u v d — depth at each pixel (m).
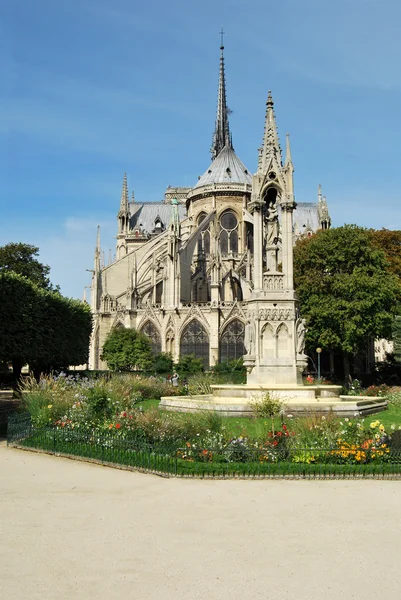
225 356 96.12
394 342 61.69
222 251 119.88
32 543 11.47
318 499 15.27
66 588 9.20
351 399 35.25
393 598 8.84
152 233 155.38
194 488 16.70
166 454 19.09
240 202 121.12
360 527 12.59
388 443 19.55
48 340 59.19
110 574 9.80
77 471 19.55
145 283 109.69
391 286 62.81
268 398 26.67
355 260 64.31
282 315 30.94
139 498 15.41
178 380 63.88
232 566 10.17
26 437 25.08
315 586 9.28
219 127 163.50
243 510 14.09
